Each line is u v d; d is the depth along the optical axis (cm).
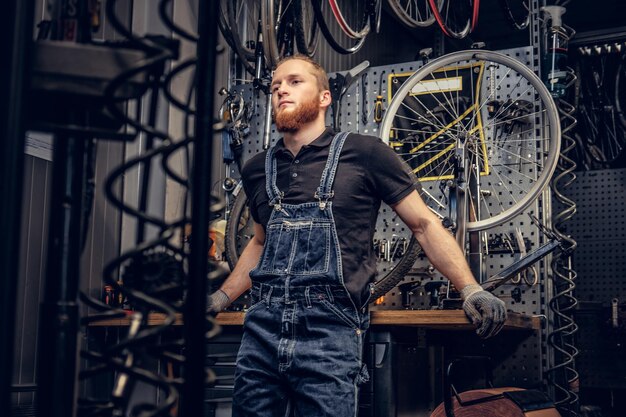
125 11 357
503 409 268
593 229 473
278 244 216
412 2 530
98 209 343
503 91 376
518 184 365
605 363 436
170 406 90
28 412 297
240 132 383
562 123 487
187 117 96
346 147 220
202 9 90
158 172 352
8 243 82
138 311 101
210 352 302
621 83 541
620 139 519
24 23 84
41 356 90
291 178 222
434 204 378
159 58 90
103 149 347
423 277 354
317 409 202
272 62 376
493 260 361
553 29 392
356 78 395
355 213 215
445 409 259
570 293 412
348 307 210
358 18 516
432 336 347
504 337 358
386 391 272
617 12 621
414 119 387
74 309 91
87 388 328
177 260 105
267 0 366
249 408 213
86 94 90
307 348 205
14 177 82
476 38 662
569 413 359
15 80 83
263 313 214
